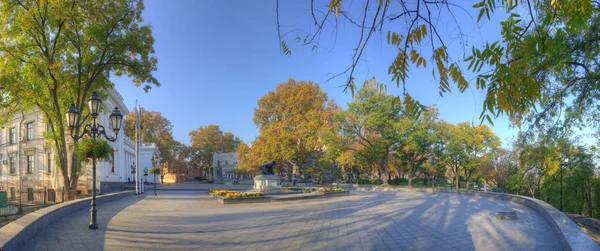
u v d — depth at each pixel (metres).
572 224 8.07
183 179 87.50
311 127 43.53
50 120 22.06
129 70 23.09
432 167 42.38
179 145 85.06
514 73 2.92
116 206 17.75
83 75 22.02
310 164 54.41
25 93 19.56
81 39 21.02
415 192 33.84
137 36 22.00
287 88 50.38
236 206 18.05
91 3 19.97
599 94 12.19
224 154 83.25
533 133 14.21
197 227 10.49
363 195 27.91
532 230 9.39
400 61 3.37
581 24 2.97
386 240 8.33
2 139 41.31
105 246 7.73
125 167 46.72
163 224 11.12
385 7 3.17
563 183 26.34
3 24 18.84
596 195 25.44
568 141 14.77
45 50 21.00
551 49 3.09
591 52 11.20
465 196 25.25
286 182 54.75
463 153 39.06
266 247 7.68
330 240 8.39
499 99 3.01
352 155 43.12
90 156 10.51
